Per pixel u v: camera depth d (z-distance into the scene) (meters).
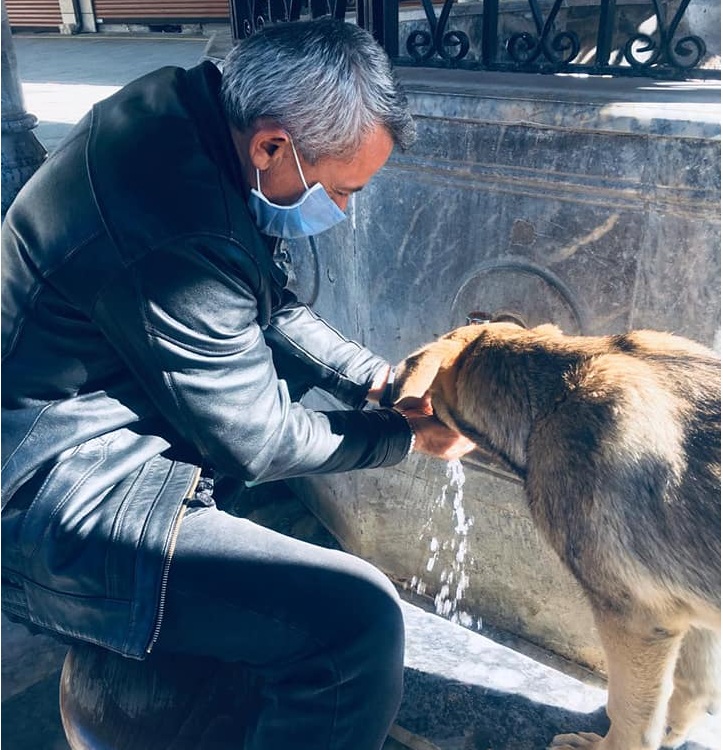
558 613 2.68
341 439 1.82
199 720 1.74
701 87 2.14
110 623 1.52
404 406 2.11
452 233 2.37
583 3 3.46
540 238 2.20
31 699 2.35
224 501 1.94
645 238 2.03
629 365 1.83
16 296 1.60
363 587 1.62
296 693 1.61
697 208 1.92
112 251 1.48
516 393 1.94
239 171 1.62
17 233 1.61
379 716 1.64
